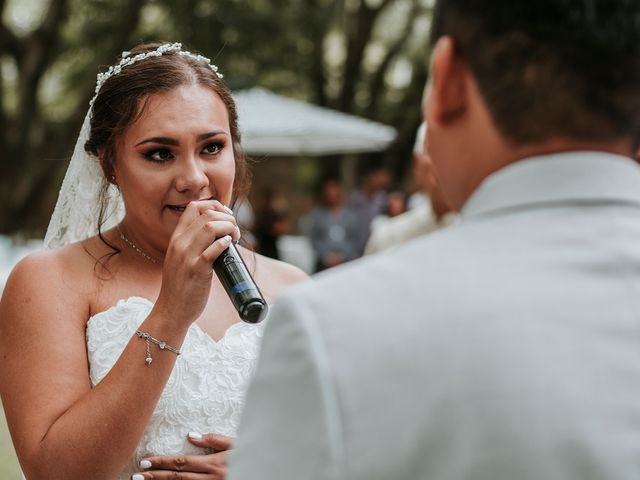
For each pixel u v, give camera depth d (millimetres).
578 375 971
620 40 1035
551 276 1020
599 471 946
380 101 22938
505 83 1060
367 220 10836
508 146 1085
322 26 17469
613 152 1078
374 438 975
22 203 14391
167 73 2174
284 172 24578
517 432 958
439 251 1065
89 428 1929
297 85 21062
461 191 1172
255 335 2297
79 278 2211
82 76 15422
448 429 971
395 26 23328
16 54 14711
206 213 2010
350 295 1036
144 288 2244
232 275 1945
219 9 15039
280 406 1013
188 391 2164
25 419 2021
